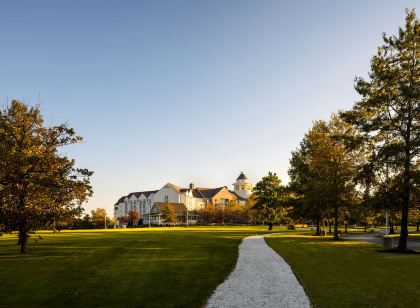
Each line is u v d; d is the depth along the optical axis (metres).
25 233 24.89
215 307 11.20
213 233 50.91
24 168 23.31
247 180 192.75
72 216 25.19
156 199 160.38
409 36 27.25
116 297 12.60
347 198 39.84
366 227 73.19
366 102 28.08
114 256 23.00
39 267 18.83
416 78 27.27
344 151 38.88
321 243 34.06
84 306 11.60
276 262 20.39
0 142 25.00
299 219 52.78
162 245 30.11
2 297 12.75
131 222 122.38
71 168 26.02
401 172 26.67
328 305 11.44
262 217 71.94
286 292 13.08
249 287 13.91
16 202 23.41
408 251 25.89
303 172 47.34
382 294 12.86
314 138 43.00
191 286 14.11
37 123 26.92
